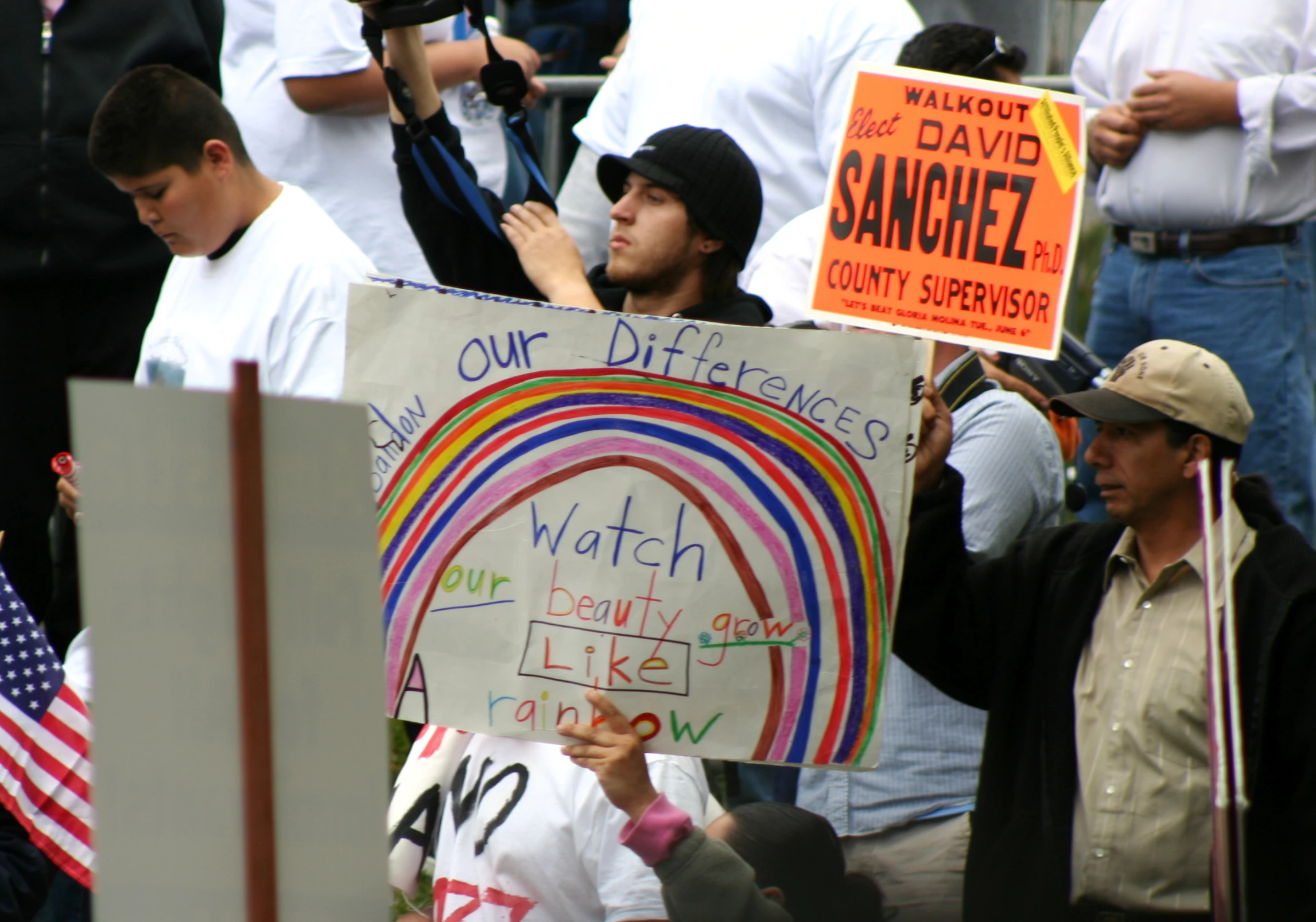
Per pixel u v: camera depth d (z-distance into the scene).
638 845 9.85
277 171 19.27
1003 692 11.77
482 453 10.09
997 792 11.70
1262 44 17.70
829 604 9.98
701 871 9.80
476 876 10.50
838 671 9.98
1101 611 11.62
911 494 10.03
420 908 11.36
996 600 11.98
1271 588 10.88
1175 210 17.89
